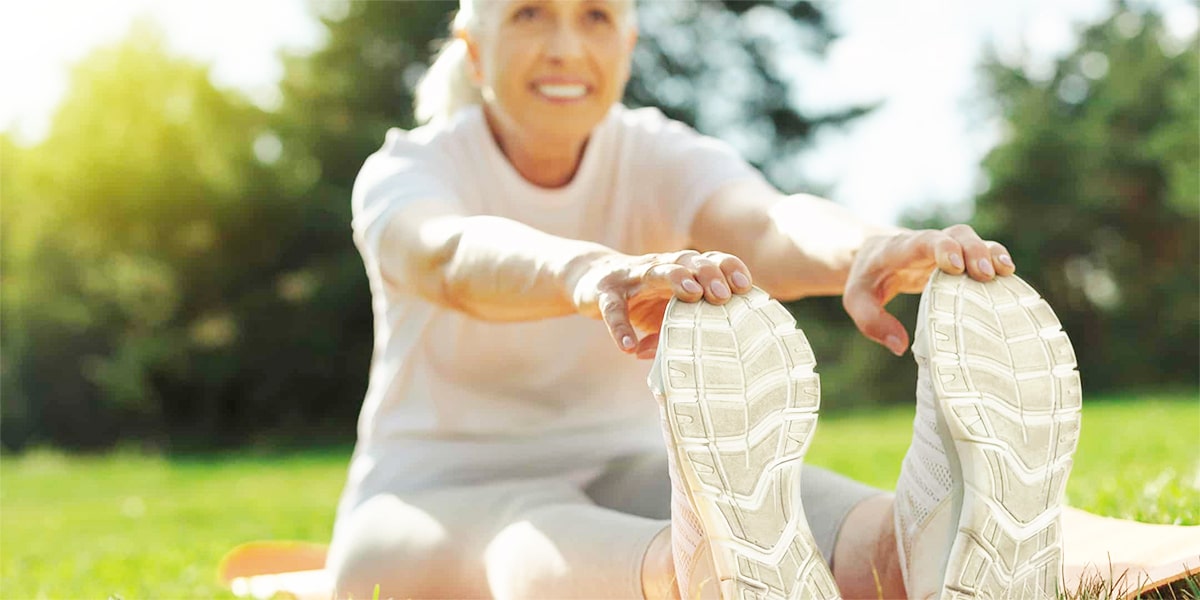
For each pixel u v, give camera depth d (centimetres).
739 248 198
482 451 200
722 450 124
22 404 1705
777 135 1861
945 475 137
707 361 125
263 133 1769
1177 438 612
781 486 126
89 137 1727
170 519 589
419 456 201
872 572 157
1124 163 1933
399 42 1736
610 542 149
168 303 1727
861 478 516
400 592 177
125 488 947
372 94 1750
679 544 132
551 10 194
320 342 1712
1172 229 1919
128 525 569
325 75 1739
